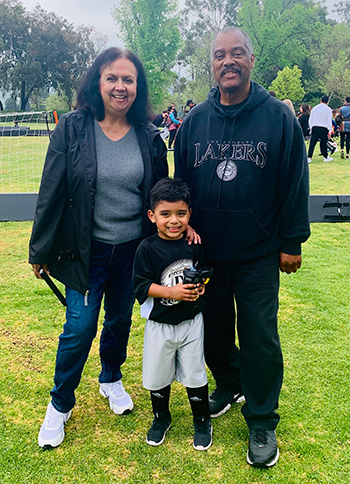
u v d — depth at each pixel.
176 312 1.97
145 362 2.06
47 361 2.84
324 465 2.02
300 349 2.96
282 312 3.47
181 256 1.99
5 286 3.96
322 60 53.72
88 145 1.99
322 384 2.60
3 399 2.48
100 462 2.04
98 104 2.05
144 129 2.16
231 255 2.03
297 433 2.22
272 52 51.41
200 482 1.93
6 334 3.14
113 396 2.41
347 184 8.29
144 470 2.00
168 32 44.22
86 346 2.13
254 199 1.95
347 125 12.09
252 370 2.07
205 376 2.10
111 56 1.98
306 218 2.00
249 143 1.93
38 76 56.12
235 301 2.19
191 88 56.72
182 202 1.91
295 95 48.31
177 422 2.32
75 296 2.11
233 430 2.27
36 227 2.00
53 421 2.15
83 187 1.98
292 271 2.13
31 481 1.93
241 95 1.95
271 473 1.98
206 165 2.01
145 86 2.13
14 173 9.54
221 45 1.87
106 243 2.13
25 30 56.88
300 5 51.44
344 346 2.99
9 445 2.14
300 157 1.94
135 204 2.14
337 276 4.21
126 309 2.29
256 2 51.00
